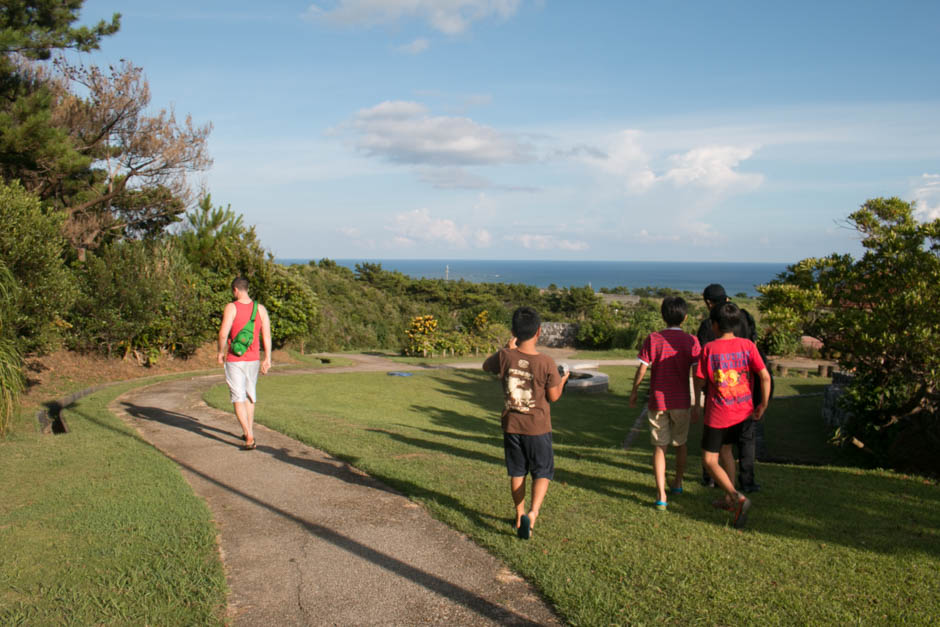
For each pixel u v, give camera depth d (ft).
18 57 54.03
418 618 9.71
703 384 14.64
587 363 66.64
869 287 26.11
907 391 24.95
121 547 12.05
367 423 29.40
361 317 155.94
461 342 89.51
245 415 21.07
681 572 11.12
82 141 59.52
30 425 25.25
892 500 16.21
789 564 11.55
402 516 14.52
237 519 14.24
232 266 63.98
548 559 11.72
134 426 25.35
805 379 63.57
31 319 26.55
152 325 48.21
